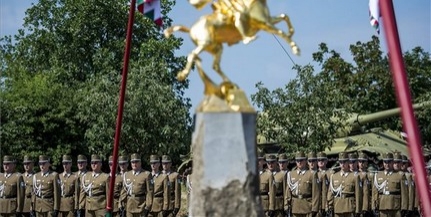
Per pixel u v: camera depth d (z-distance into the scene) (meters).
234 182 8.14
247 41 8.25
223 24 8.27
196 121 8.34
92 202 21.45
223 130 8.18
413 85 42.81
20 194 21.50
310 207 21.17
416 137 7.37
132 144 33.12
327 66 43.09
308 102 28.75
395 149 31.44
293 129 28.81
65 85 42.94
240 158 8.16
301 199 21.17
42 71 46.44
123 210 21.47
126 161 21.70
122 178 21.52
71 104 36.56
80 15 46.44
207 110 8.20
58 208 21.62
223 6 8.41
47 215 21.61
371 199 21.64
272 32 8.33
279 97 29.03
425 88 43.44
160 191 21.50
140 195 21.36
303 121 28.59
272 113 28.84
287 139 28.83
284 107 28.94
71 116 36.41
